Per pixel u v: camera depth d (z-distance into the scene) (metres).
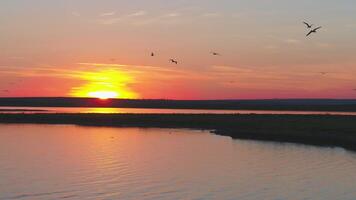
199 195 28.66
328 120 91.81
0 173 34.75
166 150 48.84
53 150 47.94
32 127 77.38
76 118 93.75
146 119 92.69
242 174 35.44
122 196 28.30
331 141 56.09
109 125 83.00
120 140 58.22
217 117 99.94
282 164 39.97
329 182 32.56
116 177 33.66
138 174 34.72
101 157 43.16
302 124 79.81
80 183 31.56
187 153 46.62
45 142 54.97
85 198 27.81
